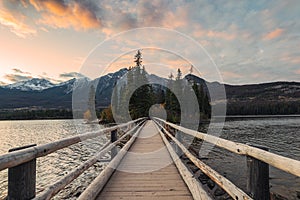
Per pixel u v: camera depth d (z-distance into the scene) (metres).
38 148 1.64
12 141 21.58
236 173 7.51
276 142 15.88
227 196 4.80
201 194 2.57
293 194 5.95
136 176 3.91
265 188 1.72
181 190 3.20
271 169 8.05
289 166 1.24
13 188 1.49
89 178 7.95
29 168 1.55
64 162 11.37
